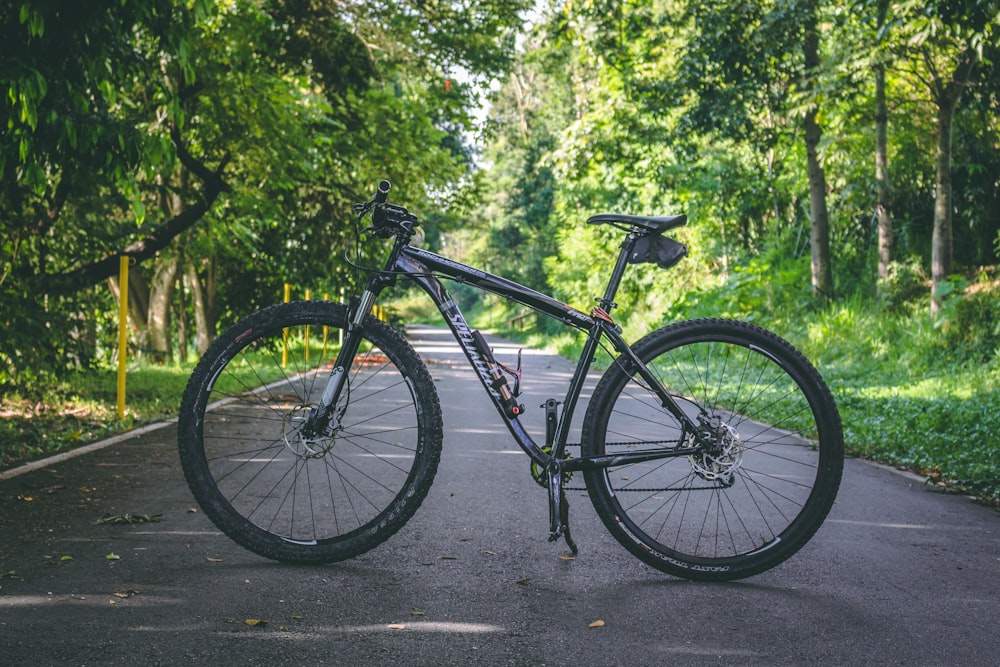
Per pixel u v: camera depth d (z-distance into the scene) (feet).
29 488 18.26
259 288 83.30
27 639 9.58
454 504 17.24
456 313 12.85
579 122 76.54
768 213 84.43
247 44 39.83
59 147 22.65
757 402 14.43
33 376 30.30
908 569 12.95
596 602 11.21
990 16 34.45
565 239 119.65
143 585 11.60
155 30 22.98
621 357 12.73
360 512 16.07
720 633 10.12
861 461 24.43
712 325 12.86
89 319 32.76
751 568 12.27
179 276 71.10
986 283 55.16
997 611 10.99
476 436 27.55
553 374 56.39
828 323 57.93
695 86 64.03
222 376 13.01
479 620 10.47
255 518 15.43
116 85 24.62
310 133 51.42
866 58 51.13
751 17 60.44
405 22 57.06
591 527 15.33
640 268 96.17
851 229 72.18
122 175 23.59
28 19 19.02
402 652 9.43
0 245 32.45
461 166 74.18
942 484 20.62
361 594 11.39
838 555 13.73
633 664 9.18
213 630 9.97
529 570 12.62
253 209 55.26
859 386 44.29
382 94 60.85
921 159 65.21
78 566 12.46
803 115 55.67
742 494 17.58
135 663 8.98
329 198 65.57
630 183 92.07
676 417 12.71
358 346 12.93
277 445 16.20
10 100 19.63
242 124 40.40
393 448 24.67
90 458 22.17
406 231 12.91
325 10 45.88
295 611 10.68
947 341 48.42
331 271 69.87
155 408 33.12
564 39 70.95
